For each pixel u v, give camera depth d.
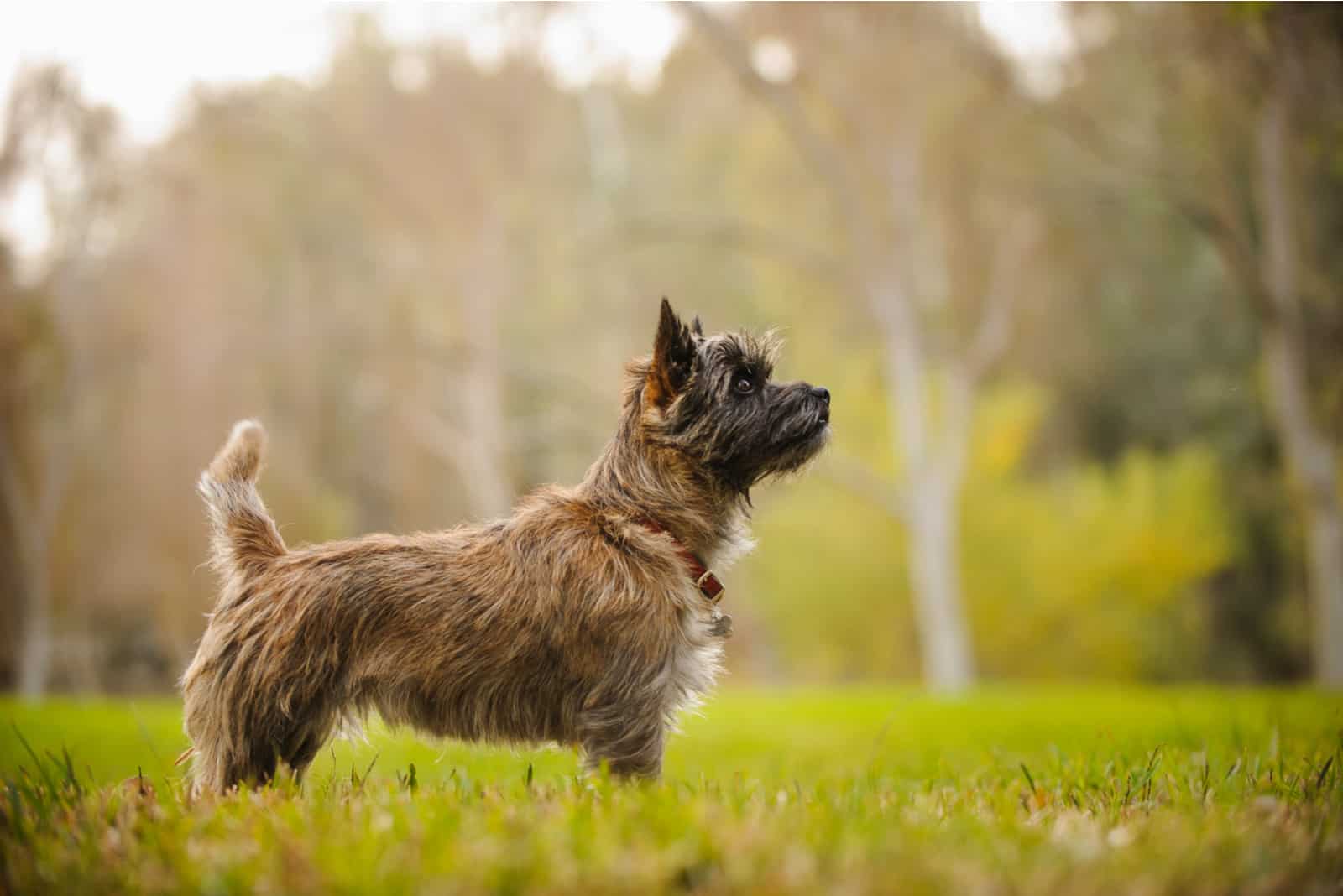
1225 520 32.06
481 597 4.58
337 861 3.16
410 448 36.09
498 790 4.29
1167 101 23.98
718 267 37.97
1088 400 36.09
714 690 5.09
